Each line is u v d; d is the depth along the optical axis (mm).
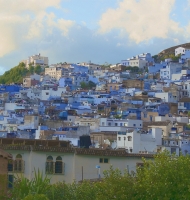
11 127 184750
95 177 83750
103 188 64312
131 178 66500
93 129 181000
